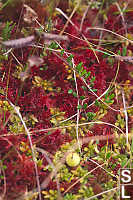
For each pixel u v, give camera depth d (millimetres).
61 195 1711
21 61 2053
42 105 1951
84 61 2127
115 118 2066
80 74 1960
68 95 2035
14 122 1872
